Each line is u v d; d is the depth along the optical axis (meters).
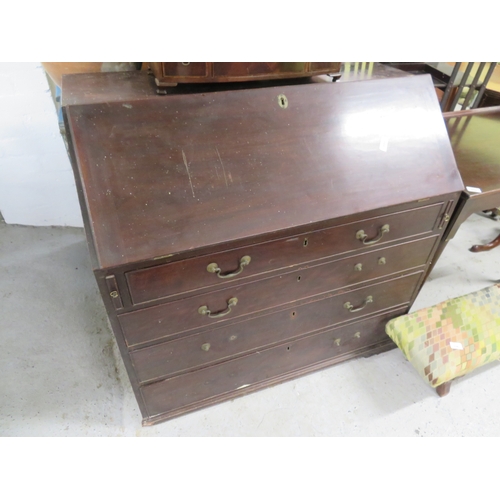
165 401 1.21
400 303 1.43
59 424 1.25
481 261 2.03
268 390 1.39
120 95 0.90
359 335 1.44
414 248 1.24
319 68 1.03
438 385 1.32
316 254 1.05
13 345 1.48
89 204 0.80
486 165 1.40
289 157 0.95
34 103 1.59
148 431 1.25
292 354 1.33
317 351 1.39
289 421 1.30
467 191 1.20
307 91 0.98
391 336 1.41
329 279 1.15
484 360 1.32
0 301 1.63
